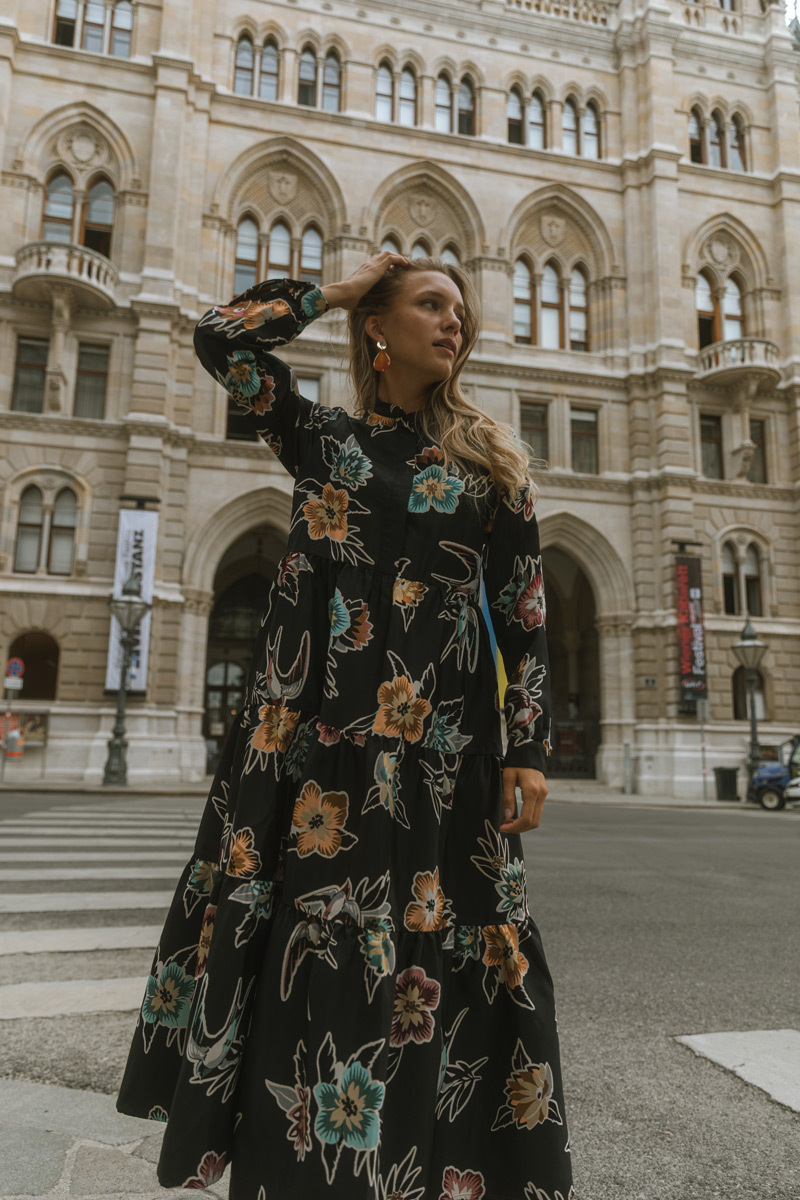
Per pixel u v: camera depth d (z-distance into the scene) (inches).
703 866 304.8
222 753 55.7
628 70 1076.5
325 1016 43.8
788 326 1060.5
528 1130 47.0
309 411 58.7
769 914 211.5
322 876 46.8
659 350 998.4
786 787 736.3
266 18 987.3
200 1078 44.2
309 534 54.4
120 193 901.2
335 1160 41.4
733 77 1117.7
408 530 53.8
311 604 52.9
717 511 997.8
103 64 912.3
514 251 1024.9
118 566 816.3
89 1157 75.8
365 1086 42.5
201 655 867.4
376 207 976.9
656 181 1035.9
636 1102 93.3
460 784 51.9
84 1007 122.4
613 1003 132.1
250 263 959.0
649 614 961.5
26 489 839.1
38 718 787.4
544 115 1064.2
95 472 845.2
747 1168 77.7
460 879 50.5
